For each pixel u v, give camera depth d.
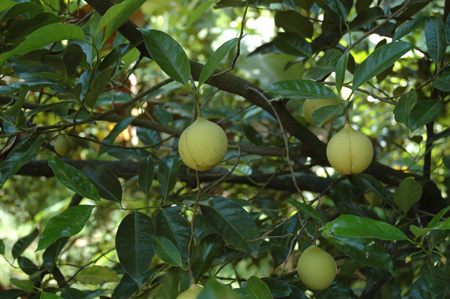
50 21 1.10
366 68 1.05
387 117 2.37
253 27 2.54
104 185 1.21
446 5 1.31
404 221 1.26
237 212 1.11
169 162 1.23
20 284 1.24
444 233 1.11
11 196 2.68
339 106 1.03
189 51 2.83
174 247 1.03
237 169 1.45
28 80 1.15
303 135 1.28
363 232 0.97
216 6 1.43
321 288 1.06
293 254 1.79
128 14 1.04
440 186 2.05
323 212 1.29
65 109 1.42
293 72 2.27
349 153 1.01
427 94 1.81
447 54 1.57
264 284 0.96
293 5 1.42
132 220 1.11
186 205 1.09
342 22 1.35
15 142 1.28
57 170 1.08
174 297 1.04
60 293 1.35
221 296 0.67
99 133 2.36
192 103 1.88
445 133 1.28
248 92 1.21
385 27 1.36
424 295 1.10
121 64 1.41
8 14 1.09
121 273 1.39
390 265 1.10
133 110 2.06
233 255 1.35
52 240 1.01
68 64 1.09
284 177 1.64
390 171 1.41
